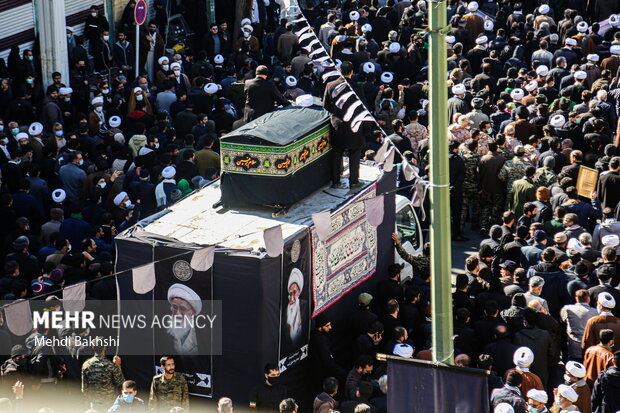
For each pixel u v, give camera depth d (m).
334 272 49.66
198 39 100.50
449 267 29.69
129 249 46.12
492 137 71.25
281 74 85.69
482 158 66.75
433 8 28.22
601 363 46.16
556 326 48.78
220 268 44.41
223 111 75.12
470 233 70.12
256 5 101.31
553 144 67.44
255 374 45.28
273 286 44.62
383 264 55.28
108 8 93.56
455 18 95.56
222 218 48.19
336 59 83.56
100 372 44.94
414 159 63.97
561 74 82.44
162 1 96.50
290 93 81.25
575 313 49.47
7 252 57.34
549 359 47.97
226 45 95.81
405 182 63.81
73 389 46.91
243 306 44.53
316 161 50.53
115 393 45.47
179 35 99.62
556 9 109.06
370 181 53.03
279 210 48.44
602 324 47.72
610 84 81.94
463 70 84.88
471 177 67.62
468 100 77.75
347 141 50.78
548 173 63.81
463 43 94.19
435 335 30.20
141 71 86.38
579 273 51.84
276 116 51.38
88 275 52.59
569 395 41.62
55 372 46.09
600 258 54.59
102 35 88.56
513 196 63.91
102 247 57.19
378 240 54.22
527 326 47.81
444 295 29.83
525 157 67.12
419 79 85.62
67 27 85.62
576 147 71.00
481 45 89.38
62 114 76.25
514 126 70.56
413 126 70.62
